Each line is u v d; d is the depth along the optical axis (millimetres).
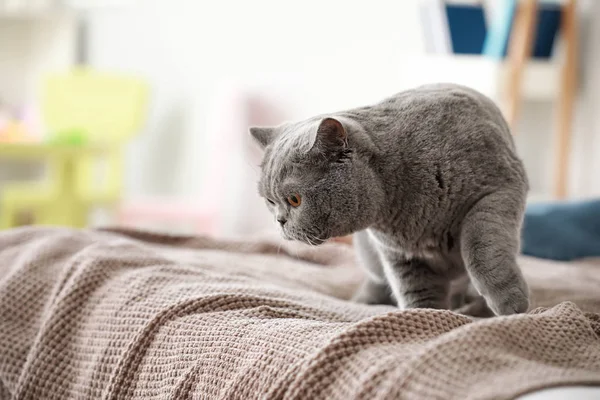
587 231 2145
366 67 3572
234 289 1361
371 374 913
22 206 3525
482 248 1184
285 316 1253
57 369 1388
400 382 880
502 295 1167
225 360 1116
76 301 1457
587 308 1448
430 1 2926
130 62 4613
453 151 1228
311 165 1217
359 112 1313
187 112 4355
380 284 1592
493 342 937
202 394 1109
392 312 1023
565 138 2781
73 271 1539
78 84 4312
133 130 4273
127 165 4719
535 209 2172
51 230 1876
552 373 871
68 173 3479
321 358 976
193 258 1812
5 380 1445
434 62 2850
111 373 1286
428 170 1227
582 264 2031
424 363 893
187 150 4352
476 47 2895
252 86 4051
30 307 1535
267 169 1283
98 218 4551
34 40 4676
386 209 1250
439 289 1351
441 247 1282
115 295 1424
